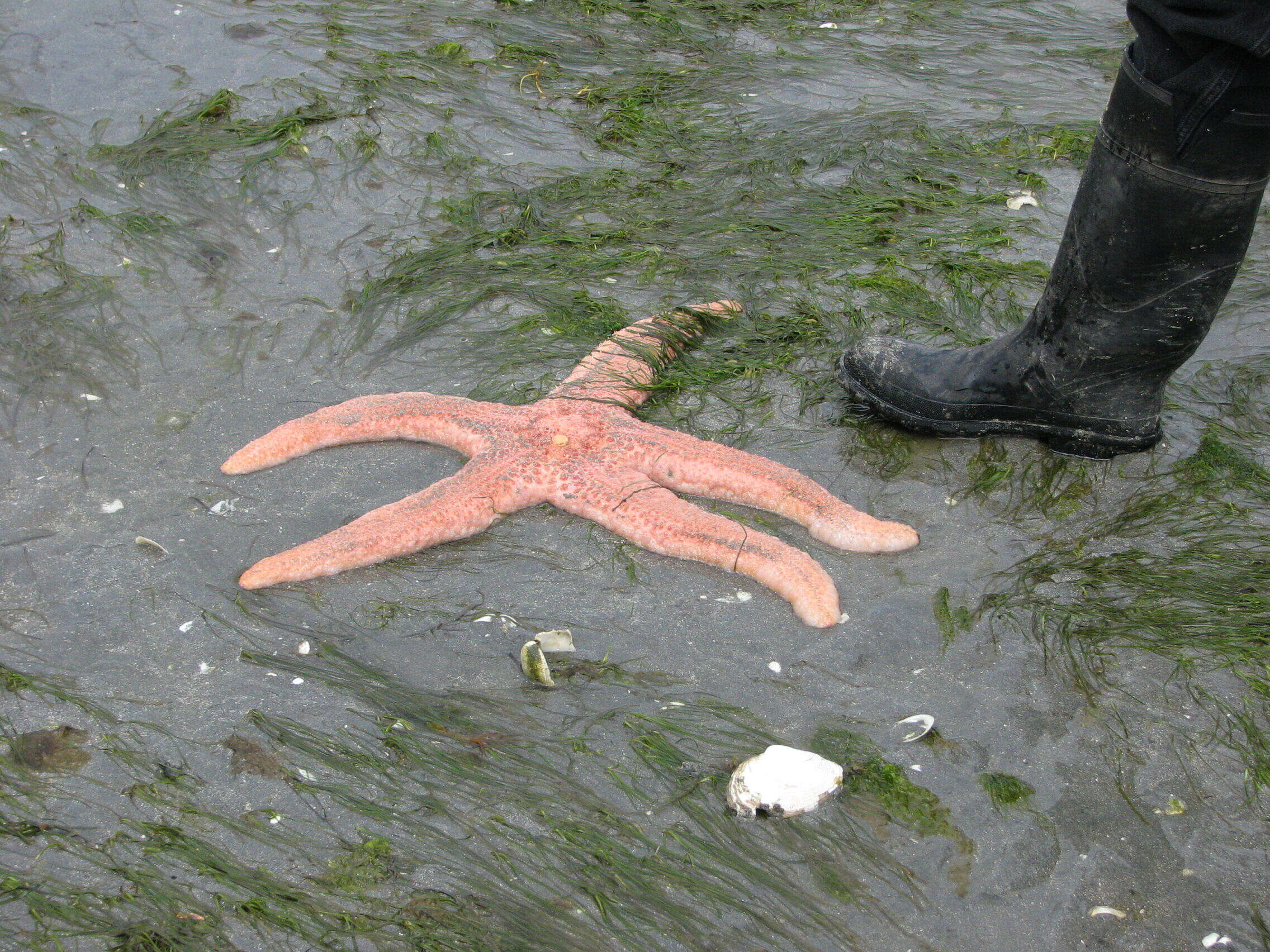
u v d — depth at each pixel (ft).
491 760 8.36
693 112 11.58
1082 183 8.96
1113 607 8.79
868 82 12.23
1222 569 8.89
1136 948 8.02
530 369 9.78
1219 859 8.17
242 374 9.68
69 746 8.34
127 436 9.37
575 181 10.91
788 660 8.65
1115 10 14.20
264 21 12.49
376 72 11.64
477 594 8.84
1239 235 8.82
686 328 9.91
